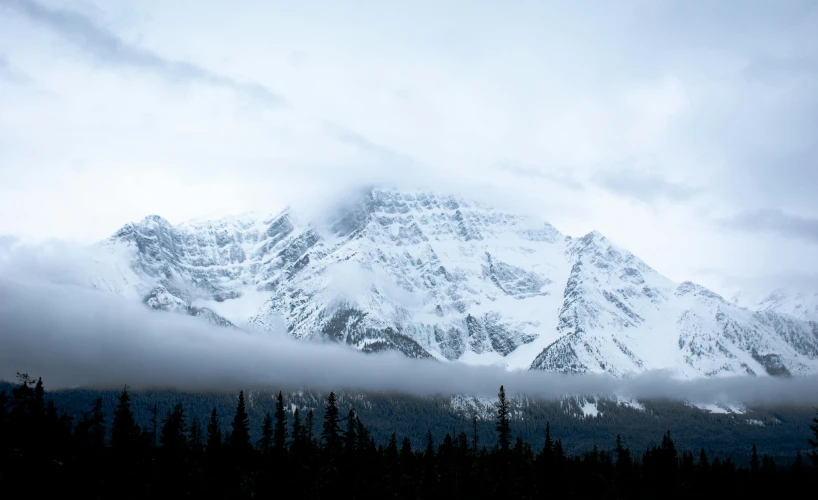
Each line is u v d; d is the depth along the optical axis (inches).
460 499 6461.6
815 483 7632.9
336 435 6323.8
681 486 7480.3
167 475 5659.5
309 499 6033.5
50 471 5182.1
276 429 6491.1
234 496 6033.5
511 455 6791.3
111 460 5487.2
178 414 6018.7
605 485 7386.8
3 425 5167.3
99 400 5949.8
